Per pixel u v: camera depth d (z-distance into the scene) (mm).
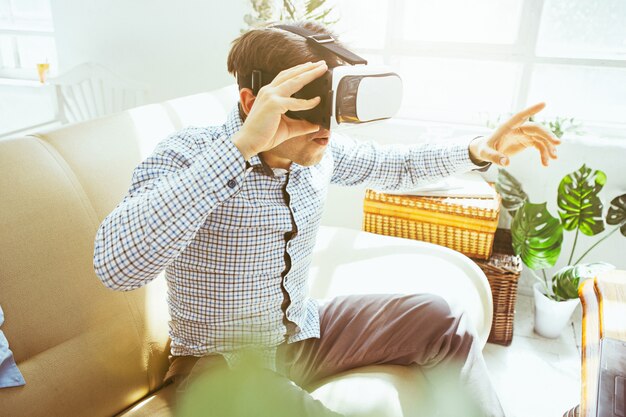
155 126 1313
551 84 2100
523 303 2111
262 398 883
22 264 944
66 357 976
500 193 2000
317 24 949
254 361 949
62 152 1086
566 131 2033
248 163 901
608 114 2064
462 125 2205
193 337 1000
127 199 817
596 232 1767
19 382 894
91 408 999
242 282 949
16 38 2857
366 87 807
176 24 2416
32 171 1011
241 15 2295
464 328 1061
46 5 2736
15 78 2906
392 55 2215
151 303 1153
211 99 1562
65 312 991
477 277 1493
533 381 1659
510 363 1741
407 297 1128
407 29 2193
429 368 1081
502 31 2076
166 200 731
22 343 924
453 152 1160
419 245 1642
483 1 2051
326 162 1077
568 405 1559
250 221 911
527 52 2037
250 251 929
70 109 2613
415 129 2160
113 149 1180
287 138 811
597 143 1947
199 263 936
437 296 1124
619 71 1991
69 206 1038
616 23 1934
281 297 1003
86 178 1093
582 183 1731
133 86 2533
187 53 2455
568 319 1838
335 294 1389
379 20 2215
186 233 749
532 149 2012
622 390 751
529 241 1729
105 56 2609
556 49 2045
